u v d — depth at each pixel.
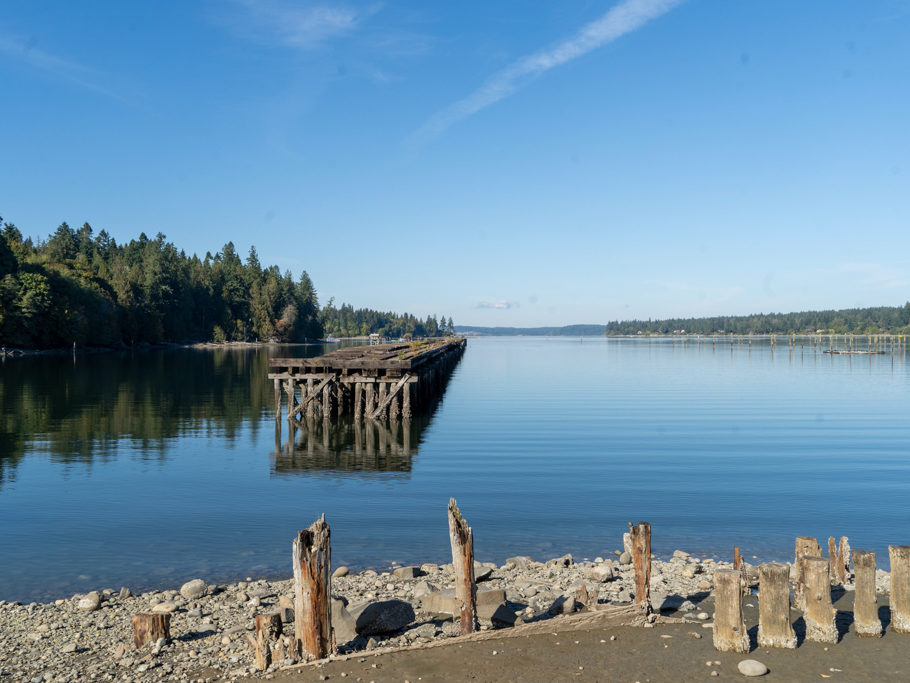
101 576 11.03
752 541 12.87
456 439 25.62
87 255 163.00
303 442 25.06
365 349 49.88
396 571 10.95
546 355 119.88
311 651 7.34
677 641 7.68
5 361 77.81
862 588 7.57
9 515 14.66
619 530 13.73
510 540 13.12
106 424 28.97
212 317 160.00
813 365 82.69
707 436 26.22
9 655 7.90
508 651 7.45
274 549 12.41
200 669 7.31
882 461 20.95
